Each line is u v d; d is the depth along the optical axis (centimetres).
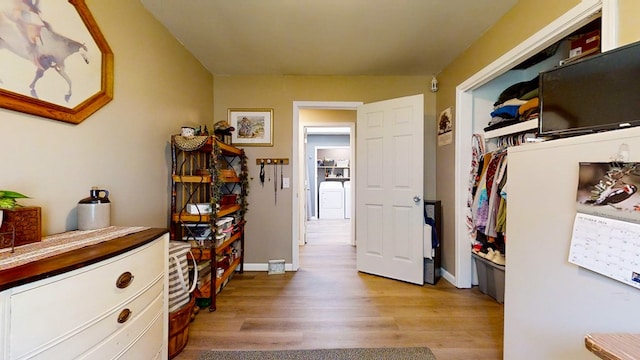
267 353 169
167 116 224
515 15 193
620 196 78
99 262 91
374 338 185
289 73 320
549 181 102
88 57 143
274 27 221
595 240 85
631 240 76
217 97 326
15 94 108
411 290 267
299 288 272
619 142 79
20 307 70
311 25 219
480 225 248
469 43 249
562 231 97
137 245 111
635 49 95
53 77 124
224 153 292
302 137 457
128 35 175
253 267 328
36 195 119
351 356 166
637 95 94
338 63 293
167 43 223
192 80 270
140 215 189
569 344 94
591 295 87
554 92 117
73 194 137
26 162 115
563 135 116
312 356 166
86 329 87
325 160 847
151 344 123
